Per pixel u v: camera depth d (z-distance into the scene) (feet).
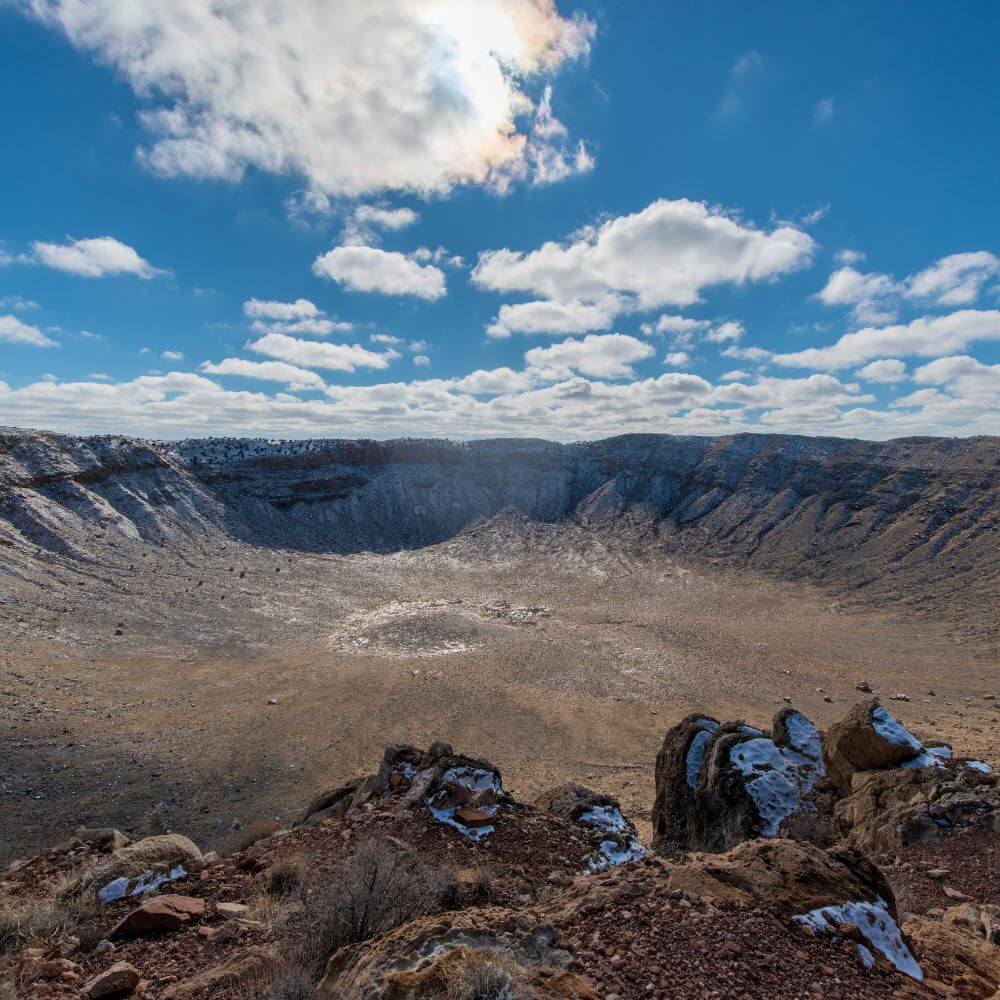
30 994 21.67
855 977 18.99
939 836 44.86
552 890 32.24
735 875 24.09
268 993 18.95
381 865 27.25
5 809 91.81
